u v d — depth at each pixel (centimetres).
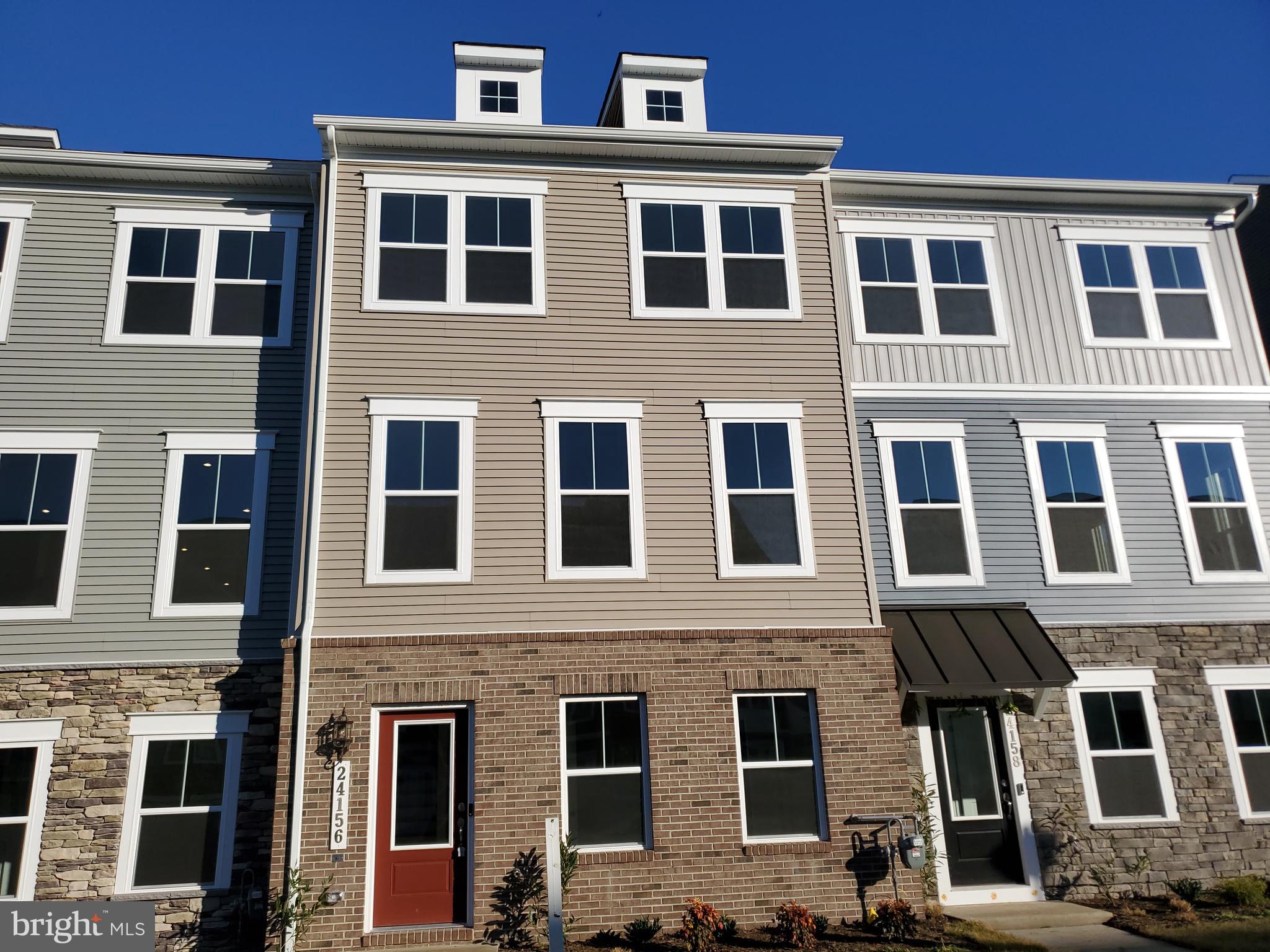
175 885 1033
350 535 1080
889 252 1380
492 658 1055
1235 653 1271
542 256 1216
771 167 1299
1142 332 1402
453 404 1141
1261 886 1117
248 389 1198
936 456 1302
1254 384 1405
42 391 1158
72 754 1050
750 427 1195
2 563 1098
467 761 1040
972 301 1377
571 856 1002
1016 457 1315
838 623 1136
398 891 995
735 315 1233
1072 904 1121
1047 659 1151
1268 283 1852
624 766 1059
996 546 1274
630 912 1005
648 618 1102
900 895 1044
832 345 1242
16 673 1064
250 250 1252
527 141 1228
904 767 1089
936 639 1166
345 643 1034
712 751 1065
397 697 1028
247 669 1100
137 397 1175
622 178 1265
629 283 1224
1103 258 1427
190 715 1077
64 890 1013
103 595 1103
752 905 1025
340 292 1162
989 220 1414
